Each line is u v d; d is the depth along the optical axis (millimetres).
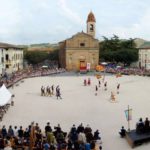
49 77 79125
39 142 20781
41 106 39781
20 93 50625
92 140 22797
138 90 54906
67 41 99562
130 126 29484
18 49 103375
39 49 143750
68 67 100250
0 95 29172
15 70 96125
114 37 121750
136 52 111188
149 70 89750
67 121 31688
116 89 56000
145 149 22594
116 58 109312
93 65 100938
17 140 21297
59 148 20844
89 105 40781
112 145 23812
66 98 46406
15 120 31859
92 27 109188
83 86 60250
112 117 33500
